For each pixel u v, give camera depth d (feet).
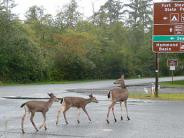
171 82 207.92
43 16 300.61
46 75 236.22
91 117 66.59
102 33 318.24
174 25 116.37
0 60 207.62
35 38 260.21
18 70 215.51
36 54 222.48
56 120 62.13
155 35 117.29
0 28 209.97
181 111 77.77
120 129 53.83
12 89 147.95
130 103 96.43
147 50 331.57
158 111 77.46
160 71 322.96
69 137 47.60
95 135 48.96
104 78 285.64
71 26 313.94
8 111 75.77
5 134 49.62
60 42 261.24
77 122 60.13
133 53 332.60
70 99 59.26
